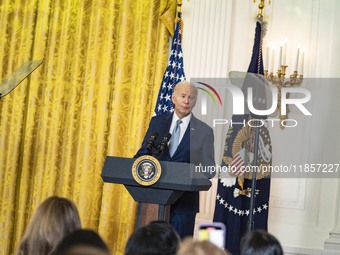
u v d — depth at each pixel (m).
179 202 5.87
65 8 8.61
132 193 5.45
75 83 8.47
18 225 8.50
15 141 8.56
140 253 3.15
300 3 8.20
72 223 3.72
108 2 8.50
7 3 8.71
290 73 8.08
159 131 6.12
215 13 8.30
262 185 7.39
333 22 8.09
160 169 5.33
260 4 7.85
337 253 7.64
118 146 8.30
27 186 8.52
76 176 8.39
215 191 8.04
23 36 8.66
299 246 7.87
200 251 2.53
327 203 7.89
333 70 8.00
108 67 8.39
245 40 8.25
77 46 8.51
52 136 8.52
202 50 8.26
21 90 8.61
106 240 8.16
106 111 8.38
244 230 7.39
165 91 7.96
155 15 8.32
